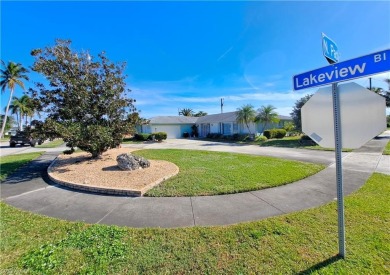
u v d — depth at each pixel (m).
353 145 2.35
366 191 4.99
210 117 31.98
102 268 2.50
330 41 2.57
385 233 3.09
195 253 2.78
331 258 2.57
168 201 4.71
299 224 3.46
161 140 24.31
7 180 6.93
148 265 2.55
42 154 13.95
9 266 2.54
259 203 4.48
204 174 6.81
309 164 8.34
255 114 22.03
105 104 8.93
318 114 2.63
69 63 8.56
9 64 30.41
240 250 2.82
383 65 2.02
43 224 3.67
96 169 7.73
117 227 3.49
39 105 8.38
